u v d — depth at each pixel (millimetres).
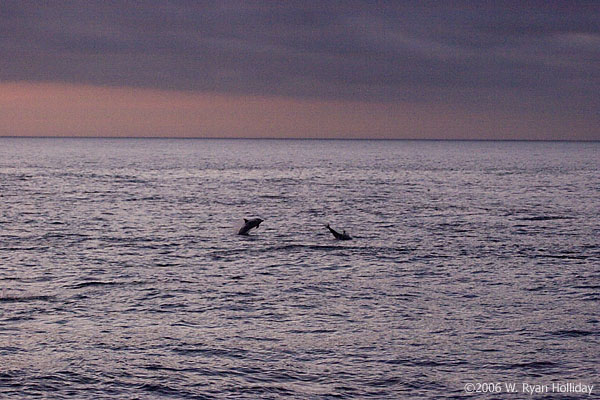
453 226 64188
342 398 22578
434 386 23547
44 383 23547
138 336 28438
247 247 50812
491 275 40844
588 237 57344
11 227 60594
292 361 25688
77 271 41219
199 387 23344
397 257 46875
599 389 23422
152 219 67875
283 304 33625
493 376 24406
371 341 27922
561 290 37000
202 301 34062
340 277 40000
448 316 31594
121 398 22500
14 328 29297
